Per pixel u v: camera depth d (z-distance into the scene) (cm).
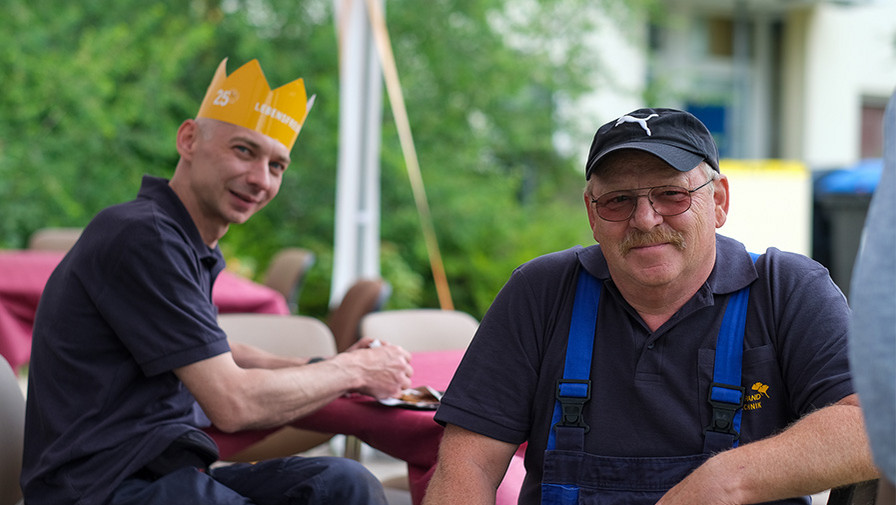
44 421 180
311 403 195
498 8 984
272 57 912
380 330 316
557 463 154
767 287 155
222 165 204
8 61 794
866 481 139
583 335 158
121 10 874
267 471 188
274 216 913
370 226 488
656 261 150
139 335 179
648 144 151
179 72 872
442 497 154
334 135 912
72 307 181
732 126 1141
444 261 936
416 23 957
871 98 1167
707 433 150
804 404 149
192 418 189
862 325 85
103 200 821
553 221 959
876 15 1155
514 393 160
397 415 192
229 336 288
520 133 968
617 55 1052
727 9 1133
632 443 152
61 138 812
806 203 587
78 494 173
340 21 486
